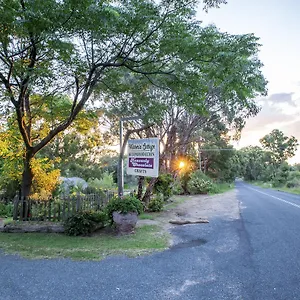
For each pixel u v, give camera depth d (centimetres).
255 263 509
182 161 1748
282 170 4456
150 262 516
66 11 539
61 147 2466
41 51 680
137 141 922
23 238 696
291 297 360
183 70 721
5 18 518
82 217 757
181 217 1088
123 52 736
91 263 507
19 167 1155
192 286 399
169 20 641
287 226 883
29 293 371
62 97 971
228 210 1314
